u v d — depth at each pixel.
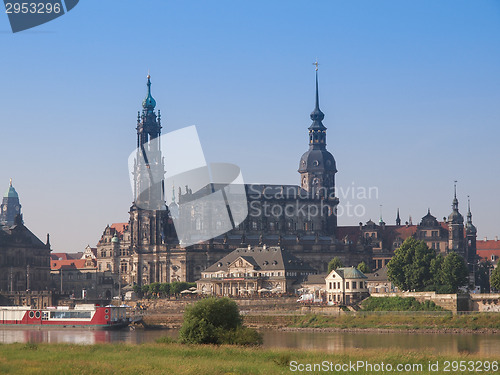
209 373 153.25
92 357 171.25
